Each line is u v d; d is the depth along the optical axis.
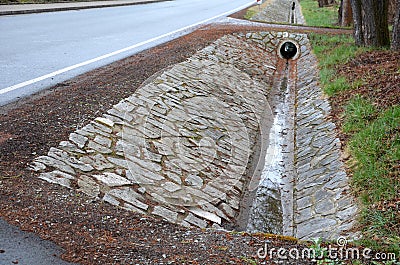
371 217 5.12
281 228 6.14
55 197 4.82
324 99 9.91
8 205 4.36
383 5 13.09
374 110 7.88
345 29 19.55
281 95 12.23
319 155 7.61
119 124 6.98
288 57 15.89
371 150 6.54
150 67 10.38
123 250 3.91
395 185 5.53
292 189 7.13
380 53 12.00
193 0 41.84
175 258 3.88
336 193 6.21
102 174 5.72
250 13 27.09
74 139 6.18
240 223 6.15
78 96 7.79
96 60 10.97
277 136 9.24
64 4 26.33
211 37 15.70
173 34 16.25
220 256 4.01
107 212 4.81
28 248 3.73
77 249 3.81
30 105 7.18
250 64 14.23
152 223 4.79
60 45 12.90
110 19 20.58
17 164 5.32
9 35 14.28
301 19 28.45
